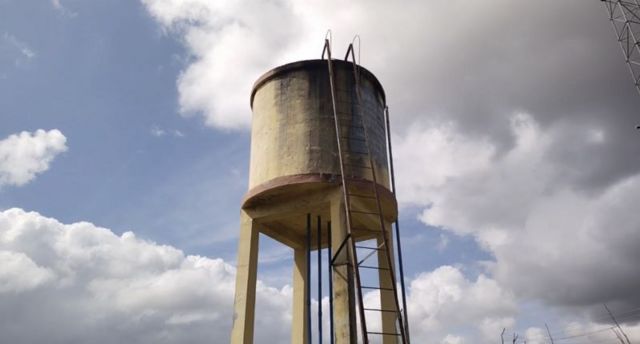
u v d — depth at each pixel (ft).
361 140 45.21
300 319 52.24
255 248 44.32
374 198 42.78
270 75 49.16
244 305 40.63
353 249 33.17
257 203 45.37
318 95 46.50
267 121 47.16
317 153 43.60
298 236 54.39
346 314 36.81
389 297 43.70
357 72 47.06
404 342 32.83
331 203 41.81
